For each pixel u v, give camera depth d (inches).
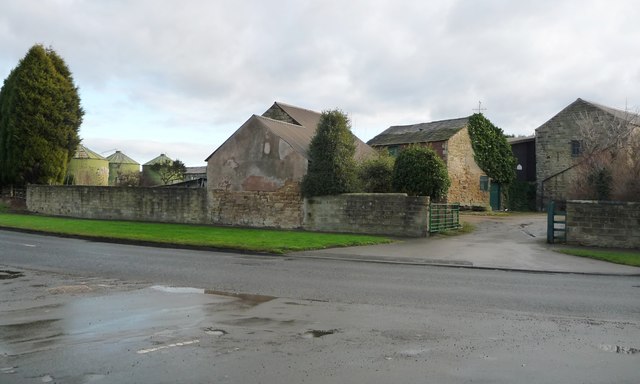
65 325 275.3
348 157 921.5
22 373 200.4
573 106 1577.3
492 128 1501.0
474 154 1437.0
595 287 434.9
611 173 989.2
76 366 209.0
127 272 468.4
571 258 618.5
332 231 900.0
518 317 309.0
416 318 301.0
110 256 584.4
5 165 1334.9
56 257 570.3
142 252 631.2
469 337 260.8
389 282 438.6
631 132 1203.9
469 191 1413.6
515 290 410.9
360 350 235.8
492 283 446.9
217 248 670.5
